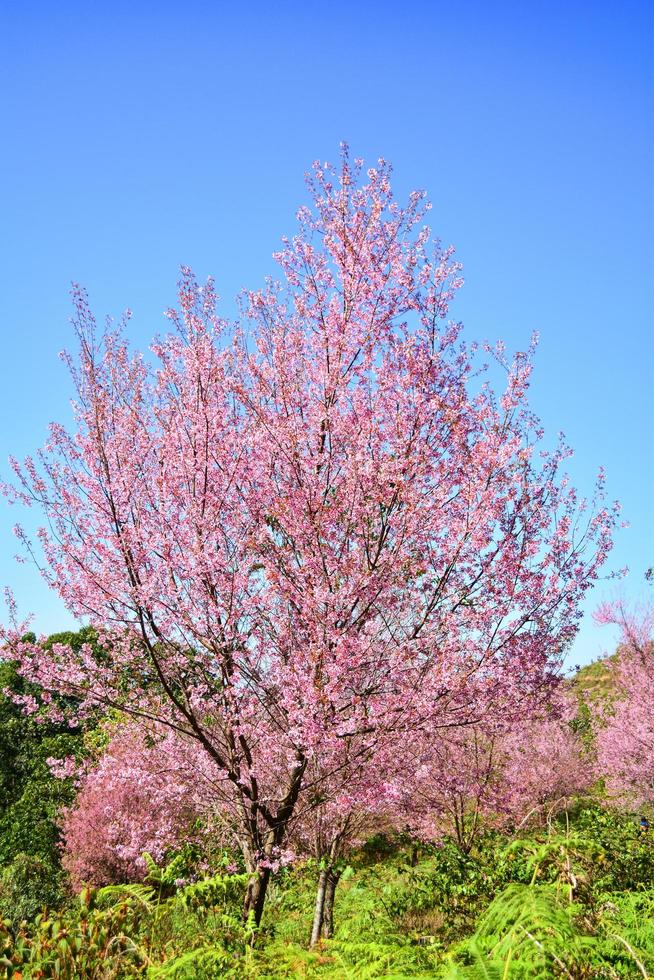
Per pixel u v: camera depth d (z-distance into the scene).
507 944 2.29
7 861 15.50
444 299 7.67
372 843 10.88
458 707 7.08
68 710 7.55
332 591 6.76
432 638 7.01
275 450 7.33
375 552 7.20
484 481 7.12
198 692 7.20
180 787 6.94
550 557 7.46
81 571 6.89
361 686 7.23
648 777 15.30
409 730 6.62
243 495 7.32
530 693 7.41
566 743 15.92
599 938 2.77
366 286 7.60
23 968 3.20
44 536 7.09
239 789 6.71
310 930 7.92
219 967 3.09
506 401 7.48
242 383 7.83
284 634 7.07
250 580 7.12
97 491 7.00
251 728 6.86
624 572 7.46
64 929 3.45
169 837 7.09
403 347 7.54
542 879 4.10
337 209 7.83
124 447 7.22
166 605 6.80
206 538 6.94
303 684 6.52
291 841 7.88
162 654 7.23
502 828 9.56
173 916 4.16
